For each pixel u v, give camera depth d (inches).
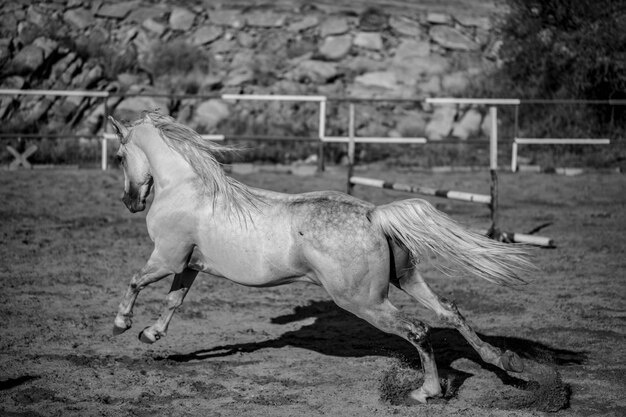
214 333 277.3
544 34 750.5
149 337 235.5
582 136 706.8
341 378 233.3
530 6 759.7
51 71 711.7
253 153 684.7
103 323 285.1
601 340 271.6
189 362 246.2
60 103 692.1
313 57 791.1
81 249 402.3
